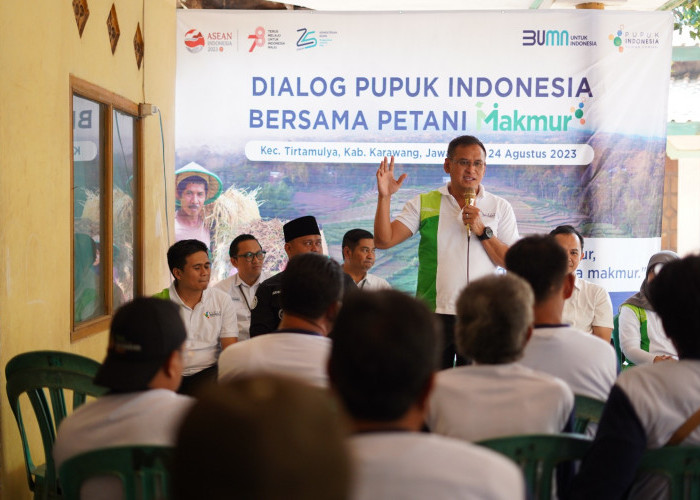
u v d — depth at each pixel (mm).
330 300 2549
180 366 2037
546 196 6836
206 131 6855
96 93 4855
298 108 6844
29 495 3719
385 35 6777
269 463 749
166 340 1981
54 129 4141
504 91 6777
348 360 1429
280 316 4055
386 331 1428
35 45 3877
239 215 6883
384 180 4598
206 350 4367
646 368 2078
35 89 3881
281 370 2414
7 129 3559
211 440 766
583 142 6793
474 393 2074
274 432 762
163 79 6430
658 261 4652
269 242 6898
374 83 6812
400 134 6824
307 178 6863
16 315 3641
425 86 6789
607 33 6730
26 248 3766
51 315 4090
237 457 752
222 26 6812
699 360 2084
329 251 6895
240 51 6828
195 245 4332
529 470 1977
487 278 2201
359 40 6793
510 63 6762
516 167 6820
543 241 2570
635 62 6750
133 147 5793
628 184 6812
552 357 2486
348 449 799
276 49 6816
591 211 6820
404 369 1415
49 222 4070
